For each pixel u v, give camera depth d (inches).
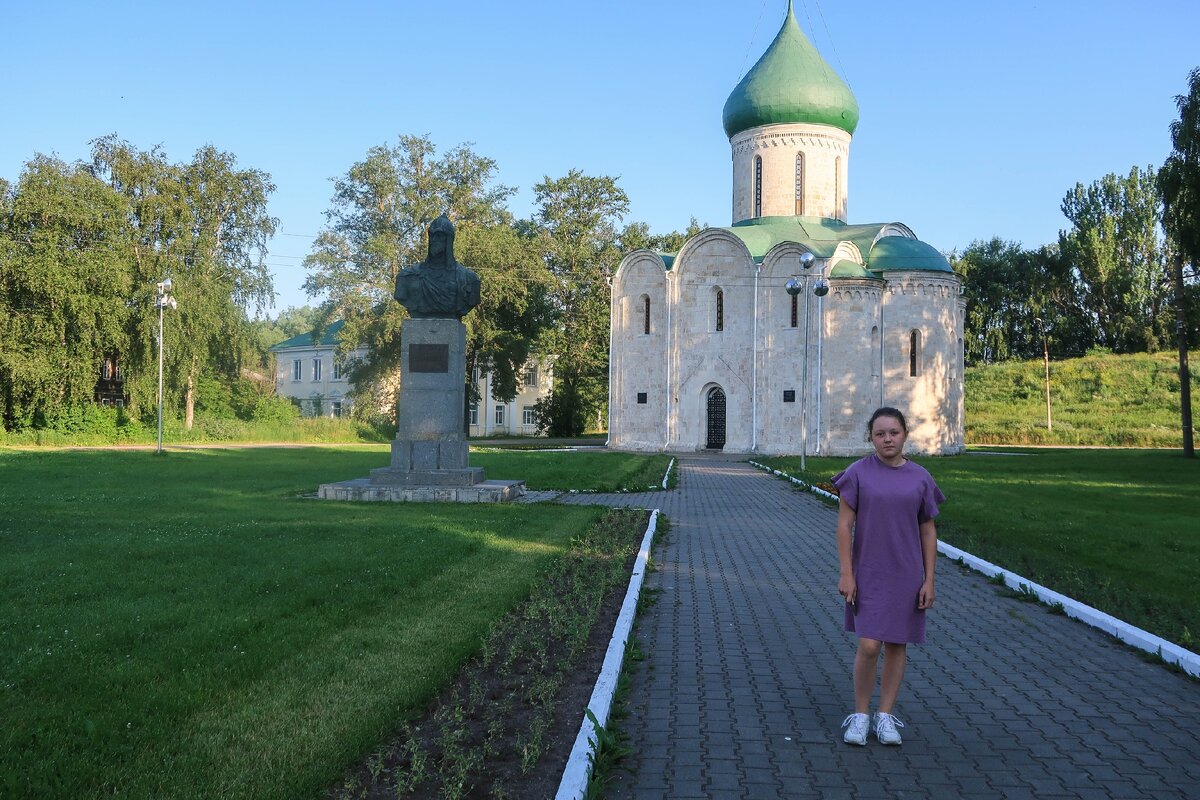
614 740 239.6
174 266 1902.1
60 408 1862.7
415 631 340.5
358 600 386.3
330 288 2139.5
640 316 1930.4
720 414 1867.6
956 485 1035.3
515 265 2194.9
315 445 1973.4
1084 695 292.7
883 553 248.4
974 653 343.0
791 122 1888.5
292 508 732.0
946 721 267.4
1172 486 1019.3
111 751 221.8
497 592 411.5
